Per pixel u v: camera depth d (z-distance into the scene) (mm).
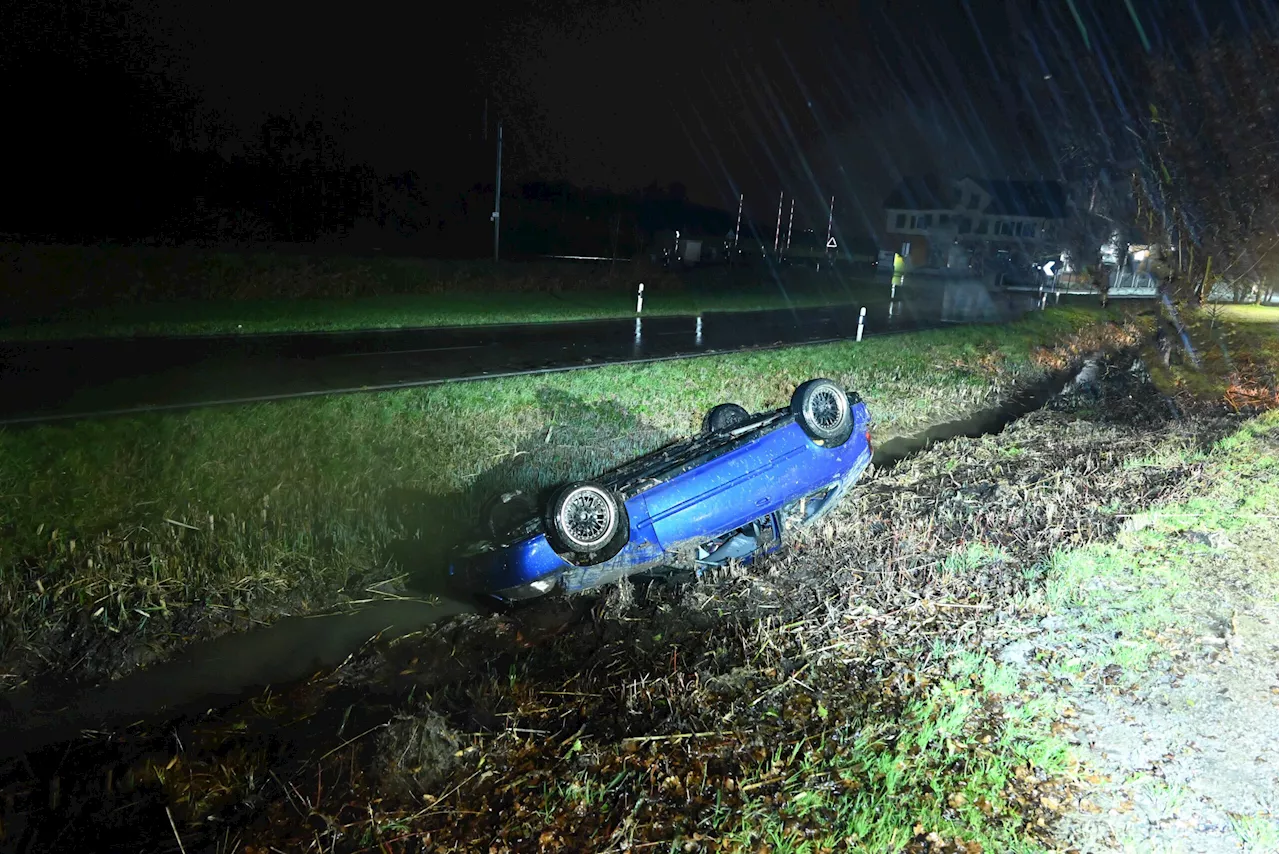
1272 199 27312
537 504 8750
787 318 31500
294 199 45594
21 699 6500
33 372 15133
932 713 5027
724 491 7652
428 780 4996
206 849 4684
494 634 7395
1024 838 3963
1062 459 11695
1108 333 30484
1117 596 6566
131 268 26703
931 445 14234
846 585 7223
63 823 4980
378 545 9102
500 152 38719
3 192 35844
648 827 4312
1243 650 5660
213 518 8891
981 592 6789
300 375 16234
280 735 5867
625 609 7504
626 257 54438
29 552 7992
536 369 18156
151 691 6637
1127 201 33688
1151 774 4402
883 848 3934
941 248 73875
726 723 5195
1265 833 3916
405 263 34875
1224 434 12484
